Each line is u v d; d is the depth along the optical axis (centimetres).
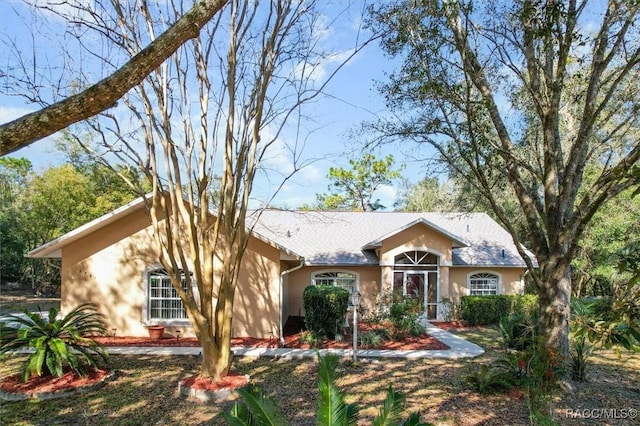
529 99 1195
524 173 1441
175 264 975
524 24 932
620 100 1093
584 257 2111
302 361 1253
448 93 1003
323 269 2011
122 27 920
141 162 968
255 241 1566
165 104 946
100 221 1504
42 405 895
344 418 441
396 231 1883
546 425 759
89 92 251
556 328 1006
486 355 1320
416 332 1605
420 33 996
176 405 895
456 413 844
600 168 1653
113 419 824
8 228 3117
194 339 1524
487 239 2256
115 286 1570
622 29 888
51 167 2956
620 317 423
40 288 3138
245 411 476
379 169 3934
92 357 1086
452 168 1155
